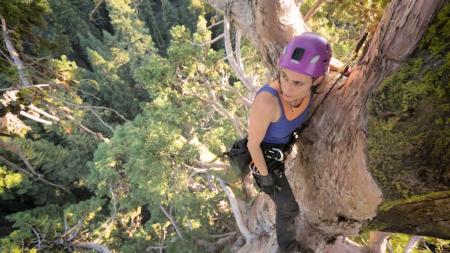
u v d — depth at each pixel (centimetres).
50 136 2848
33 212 2133
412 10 169
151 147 975
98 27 4609
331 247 471
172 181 1032
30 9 618
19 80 605
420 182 191
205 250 1257
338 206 291
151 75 1048
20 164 2289
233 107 1320
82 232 1159
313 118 254
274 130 220
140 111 3092
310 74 179
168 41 3956
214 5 351
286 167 386
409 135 175
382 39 189
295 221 388
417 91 166
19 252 869
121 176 1378
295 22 281
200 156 1120
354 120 208
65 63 716
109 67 2962
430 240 614
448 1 160
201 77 1116
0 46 597
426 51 169
